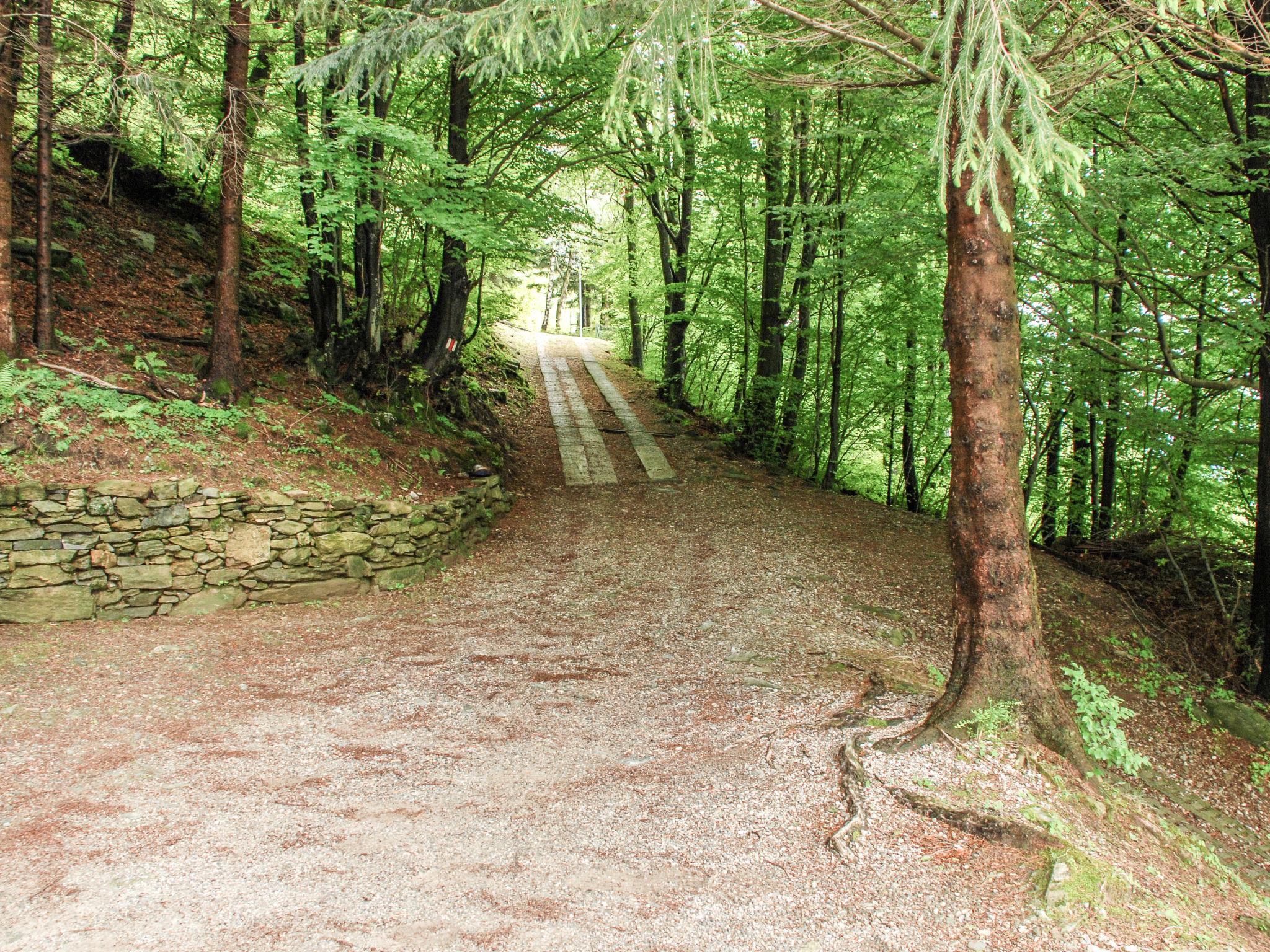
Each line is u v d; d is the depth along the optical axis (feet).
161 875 10.64
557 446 53.47
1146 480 38.19
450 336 41.37
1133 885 11.28
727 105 41.96
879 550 36.32
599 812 13.04
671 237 65.00
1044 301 31.78
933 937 9.78
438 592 28.19
